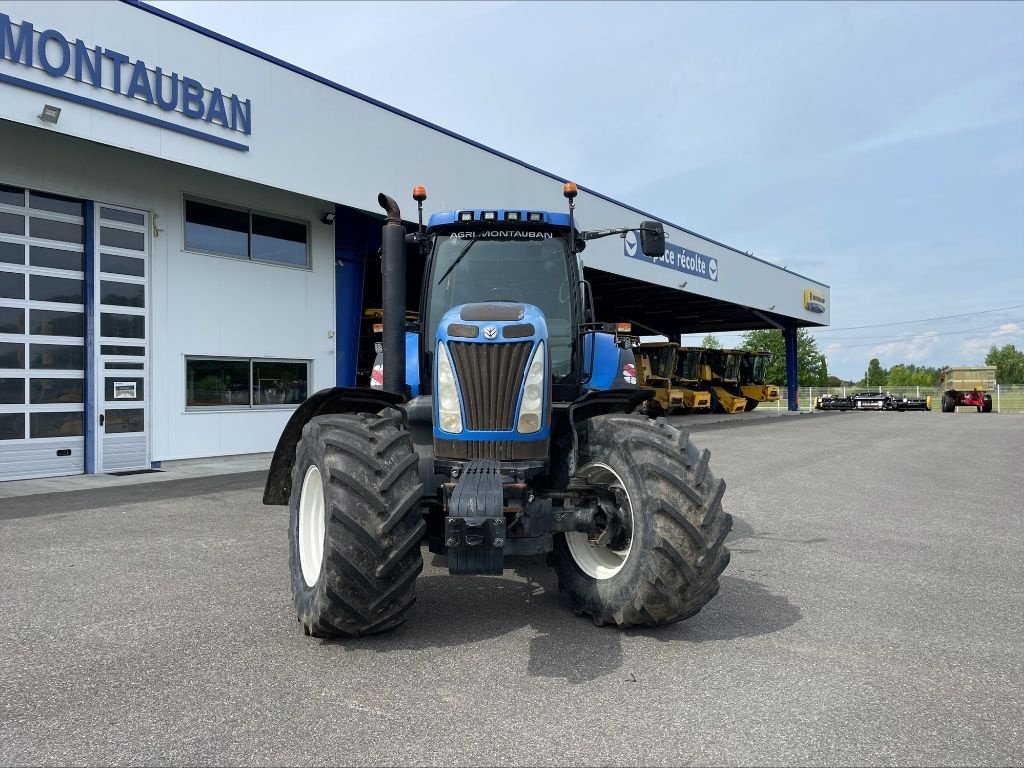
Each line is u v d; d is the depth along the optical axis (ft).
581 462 13.25
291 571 12.96
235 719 9.19
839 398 137.59
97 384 35.24
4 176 32.24
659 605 11.68
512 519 11.85
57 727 8.98
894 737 8.79
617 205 68.80
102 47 31.83
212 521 22.59
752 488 30.40
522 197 55.98
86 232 35.09
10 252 32.68
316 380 45.11
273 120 38.58
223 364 40.68
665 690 10.12
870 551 19.04
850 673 10.81
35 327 33.50
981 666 11.14
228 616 13.33
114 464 35.81
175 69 34.42
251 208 41.73
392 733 8.80
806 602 14.44
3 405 32.37
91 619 13.16
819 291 122.31
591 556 13.52
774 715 9.36
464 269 16.28
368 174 43.60
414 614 13.51
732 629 12.76
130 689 10.12
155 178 37.37
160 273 37.63
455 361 12.45
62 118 30.68
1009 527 22.33
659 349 88.89
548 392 12.75
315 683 10.31
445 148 48.73
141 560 17.56
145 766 8.04
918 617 13.55
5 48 28.99
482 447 12.35
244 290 41.32
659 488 11.60
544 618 13.28
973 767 8.09
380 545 10.84
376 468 11.14
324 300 45.62
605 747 8.48
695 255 83.82
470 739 8.66
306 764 8.07
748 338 217.36
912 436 60.64
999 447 50.24
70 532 20.88
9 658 11.30
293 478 13.32
